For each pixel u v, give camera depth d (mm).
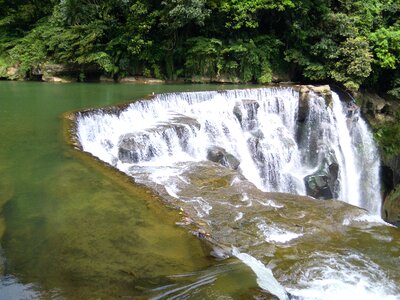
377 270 6539
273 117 17594
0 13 27344
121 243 5621
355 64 21391
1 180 7859
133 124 13906
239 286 4707
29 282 4672
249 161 15492
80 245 5551
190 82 23906
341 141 19422
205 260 5273
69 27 24156
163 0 21781
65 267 5008
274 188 15859
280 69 25094
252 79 24625
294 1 23250
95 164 8961
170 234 5938
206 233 6098
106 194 7344
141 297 4422
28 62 23922
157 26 22953
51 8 27109
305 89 18094
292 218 8195
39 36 24766
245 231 7520
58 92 18234
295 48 24359
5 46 25672
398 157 21516
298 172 16453
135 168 11102
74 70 23562
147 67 23719
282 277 6164
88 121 12852
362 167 20281
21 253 5312
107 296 4430
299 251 6945
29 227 6043
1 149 9742
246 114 16422
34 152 9617
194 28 24188
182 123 13953
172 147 13188
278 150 16188
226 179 10227
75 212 6578
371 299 5828
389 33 22547
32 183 7754
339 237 7605
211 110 16297
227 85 22375
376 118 22422
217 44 23766
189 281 4762
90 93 17844
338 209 8789
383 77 24094
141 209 6762
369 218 8500
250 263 5363
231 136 15703
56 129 11602
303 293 5777
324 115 17859
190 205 8453
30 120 12625
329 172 16594
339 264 6629
